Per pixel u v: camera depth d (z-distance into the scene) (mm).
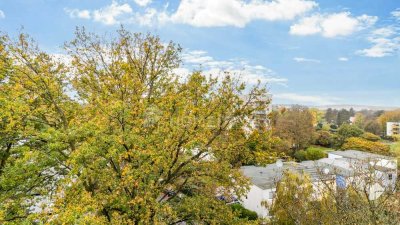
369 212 11344
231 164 14633
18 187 12469
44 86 12156
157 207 11398
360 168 15938
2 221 9898
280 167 40469
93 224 8695
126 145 11648
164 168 12531
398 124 95812
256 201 35094
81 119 11875
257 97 13703
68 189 10305
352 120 124688
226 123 13578
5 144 13469
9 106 10555
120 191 11711
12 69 12211
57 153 11789
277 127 70000
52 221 8773
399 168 38031
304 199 16344
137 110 12250
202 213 14148
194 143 12227
